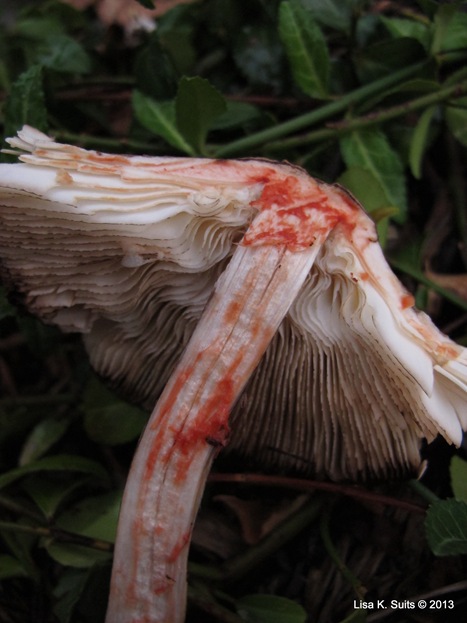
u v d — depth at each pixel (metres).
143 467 0.19
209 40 0.28
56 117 0.28
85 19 0.30
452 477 0.22
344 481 0.23
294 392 0.23
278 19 0.26
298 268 0.19
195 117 0.23
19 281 0.21
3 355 0.28
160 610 0.19
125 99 0.28
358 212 0.19
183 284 0.21
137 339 0.23
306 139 0.25
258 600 0.22
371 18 0.26
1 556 0.23
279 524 0.23
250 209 0.19
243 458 0.24
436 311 0.26
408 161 0.26
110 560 0.21
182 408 0.19
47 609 0.23
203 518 0.24
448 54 0.25
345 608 0.23
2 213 0.19
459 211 0.26
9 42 0.28
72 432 0.26
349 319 0.19
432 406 0.19
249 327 0.19
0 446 0.26
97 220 0.19
